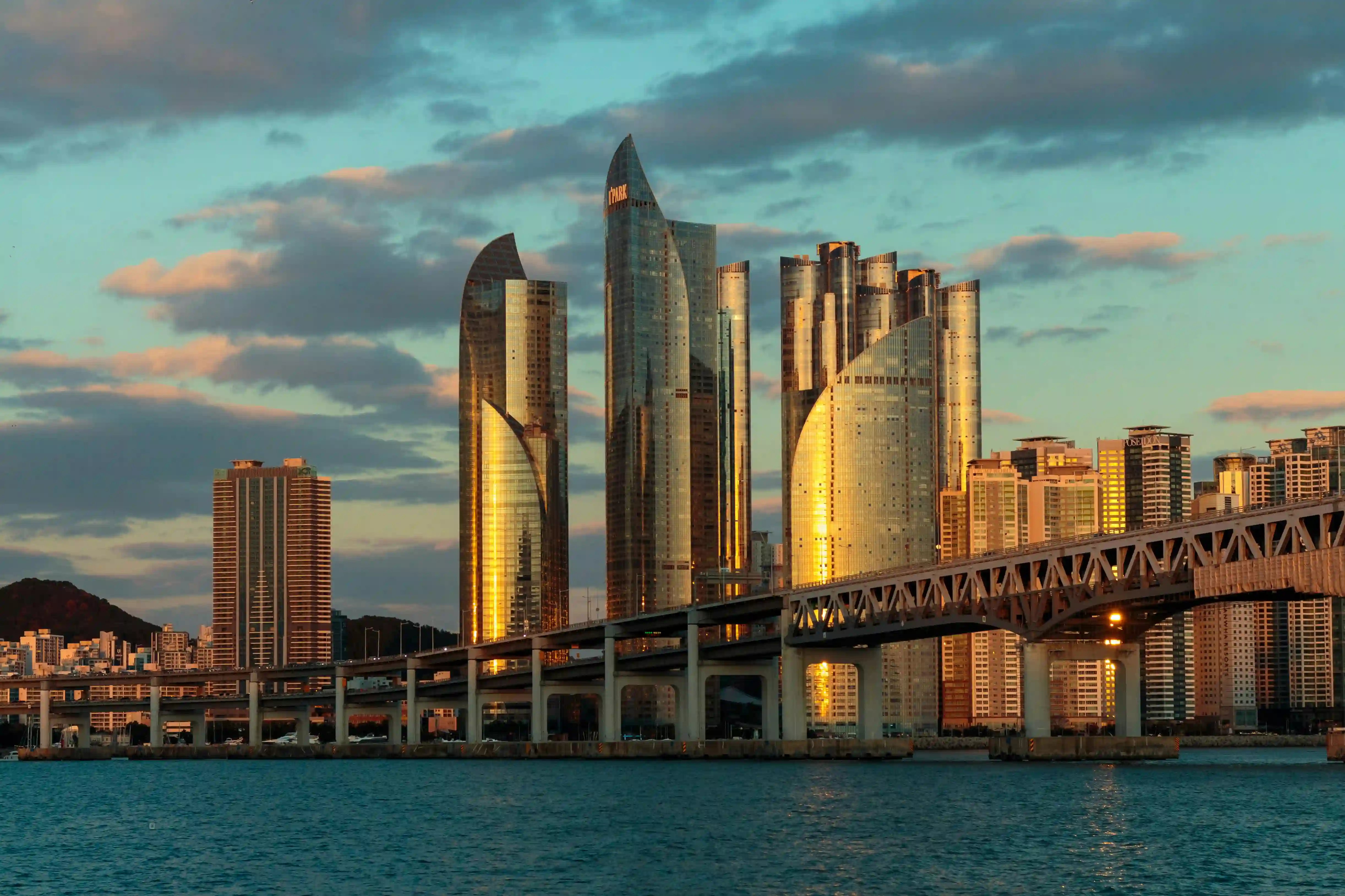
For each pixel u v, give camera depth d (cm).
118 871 14862
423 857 15225
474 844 16188
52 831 19150
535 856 15088
